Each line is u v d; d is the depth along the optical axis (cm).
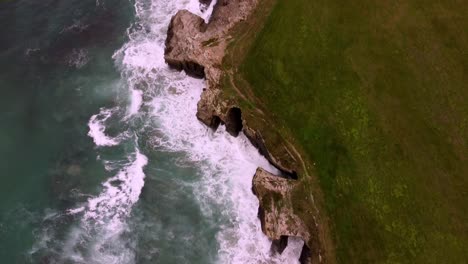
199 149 5297
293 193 4678
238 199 4922
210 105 5312
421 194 4497
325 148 4859
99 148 5347
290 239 4647
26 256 4625
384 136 4803
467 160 4600
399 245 4316
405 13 5469
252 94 5316
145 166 5184
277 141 4984
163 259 4588
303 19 5566
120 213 4872
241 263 4547
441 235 4300
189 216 4838
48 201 4978
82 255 4609
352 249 4372
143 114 5594
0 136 5428
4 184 5097
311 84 5200
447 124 4794
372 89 5047
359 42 5331
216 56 5594
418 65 5134
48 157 5294
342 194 4612
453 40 5253
